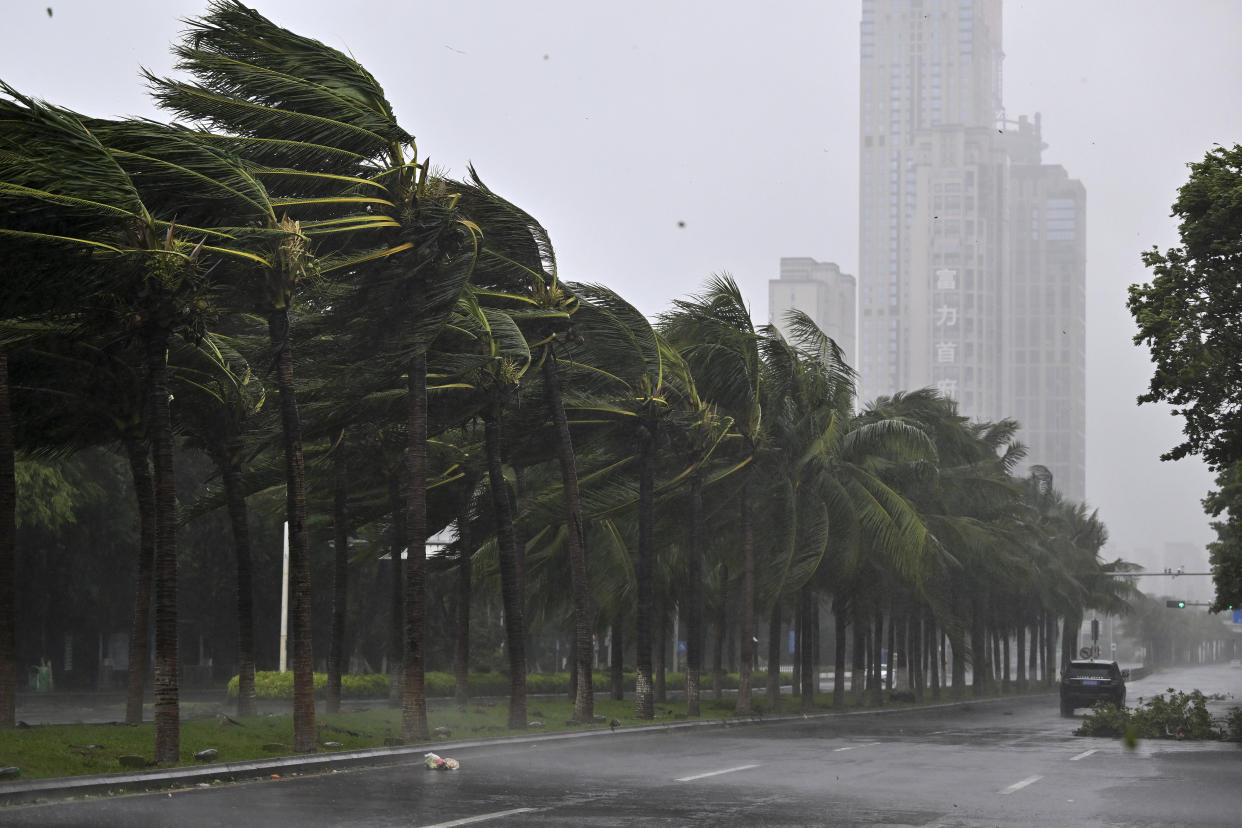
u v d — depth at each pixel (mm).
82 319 18875
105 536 46250
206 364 23156
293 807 13742
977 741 28156
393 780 17016
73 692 48000
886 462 45281
